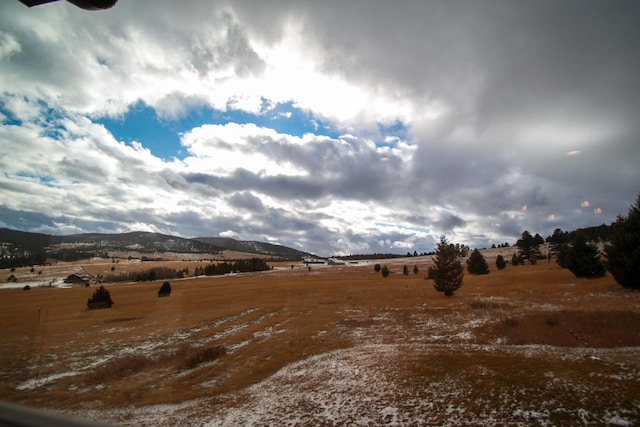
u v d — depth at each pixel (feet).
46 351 62.18
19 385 42.60
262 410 33.76
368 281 219.82
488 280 146.20
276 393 38.58
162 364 52.75
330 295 144.87
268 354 57.26
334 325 80.28
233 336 74.13
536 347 46.80
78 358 57.00
